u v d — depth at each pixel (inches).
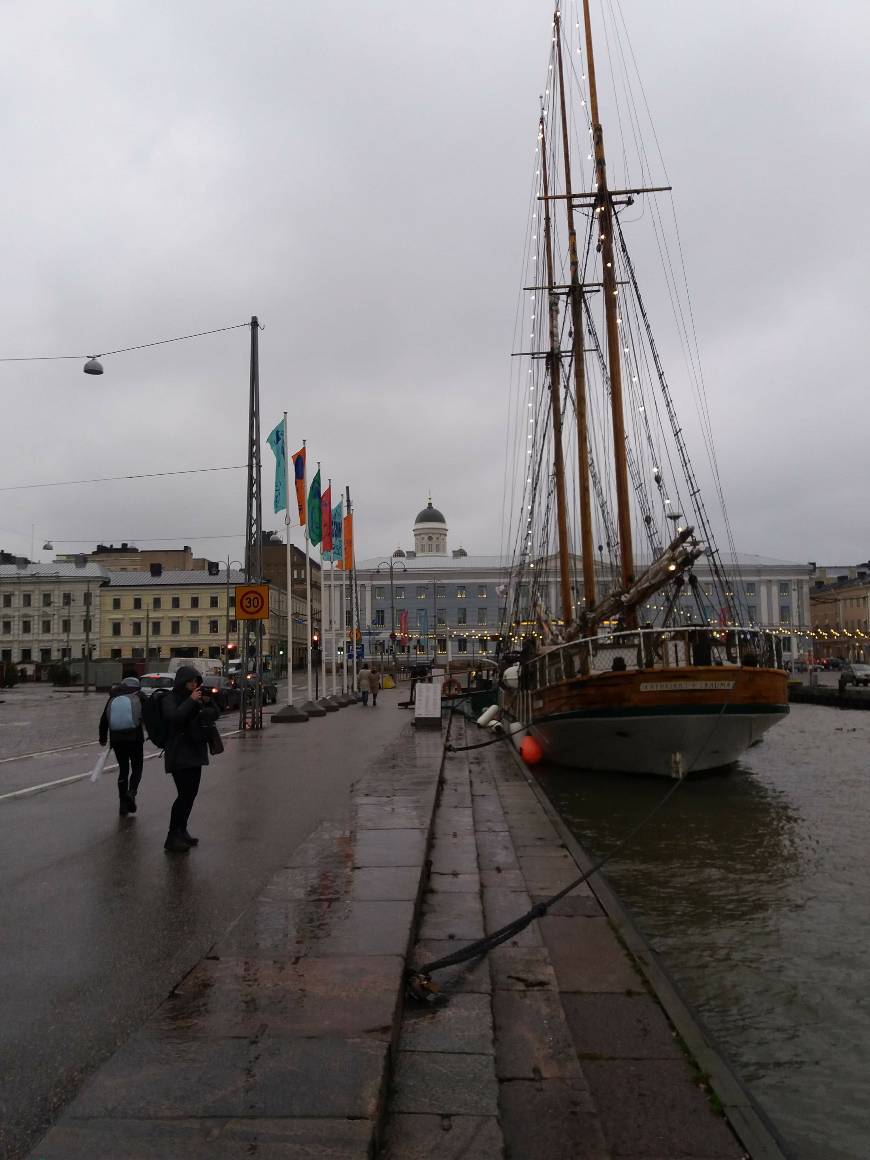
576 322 1229.7
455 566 4714.6
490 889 358.9
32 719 1398.9
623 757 829.8
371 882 293.3
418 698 1034.7
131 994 204.1
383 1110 152.9
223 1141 133.6
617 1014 233.8
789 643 4298.7
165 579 3993.6
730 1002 291.7
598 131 1110.4
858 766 989.2
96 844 371.2
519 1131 167.9
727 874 474.3
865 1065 245.1
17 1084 161.2
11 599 3941.9
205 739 364.8
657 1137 171.3
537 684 996.6
